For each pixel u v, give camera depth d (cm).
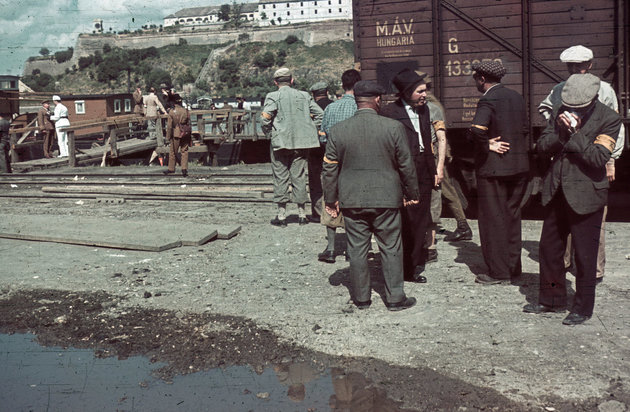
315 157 696
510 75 598
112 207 884
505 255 455
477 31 595
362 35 625
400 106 454
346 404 296
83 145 2020
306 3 12581
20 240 663
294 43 12281
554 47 579
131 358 360
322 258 550
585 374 312
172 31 11975
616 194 618
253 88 11225
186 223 699
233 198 913
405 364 337
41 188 1116
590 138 355
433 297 441
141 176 1254
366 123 397
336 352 358
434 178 466
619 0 557
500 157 435
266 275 515
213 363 350
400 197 407
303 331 391
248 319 416
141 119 1784
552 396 292
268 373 335
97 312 441
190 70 11462
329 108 565
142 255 592
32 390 316
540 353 339
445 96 609
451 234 610
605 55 565
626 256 516
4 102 1934
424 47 611
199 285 495
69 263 569
